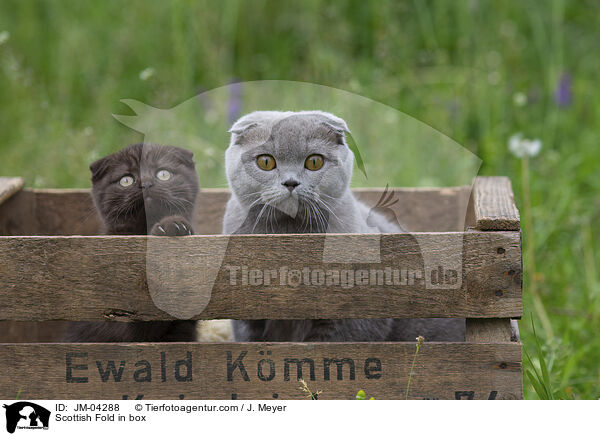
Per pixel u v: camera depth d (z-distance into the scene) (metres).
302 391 2.04
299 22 5.14
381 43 4.70
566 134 4.44
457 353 2.00
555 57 4.80
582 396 2.57
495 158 3.86
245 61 4.95
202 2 4.63
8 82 4.59
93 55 4.89
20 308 2.03
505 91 4.49
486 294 1.97
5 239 2.00
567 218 3.67
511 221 1.96
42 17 5.38
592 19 5.28
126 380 2.05
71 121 4.33
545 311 3.03
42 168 3.84
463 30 4.71
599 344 2.83
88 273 2.02
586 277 3.34
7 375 2.05
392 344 2.01
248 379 2.04
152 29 4.88
